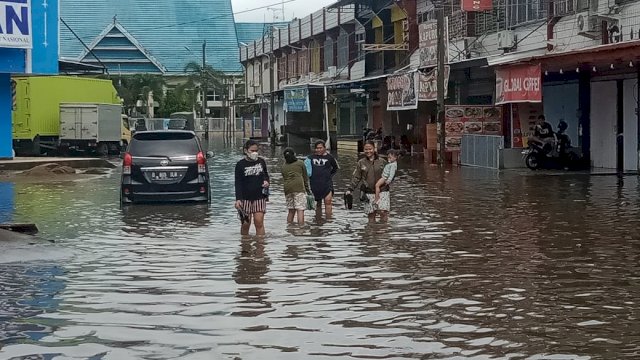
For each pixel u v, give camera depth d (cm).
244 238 1403
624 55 2150
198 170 1902
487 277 1048
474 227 1504
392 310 879
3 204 1964
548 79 3025
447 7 3878
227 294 961
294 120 5831
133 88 9325
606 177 2514
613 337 766
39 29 3030
